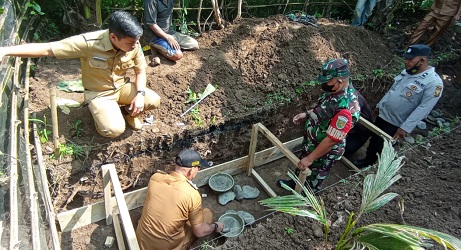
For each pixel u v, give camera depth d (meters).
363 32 5.20
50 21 4.57
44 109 3.57
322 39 4.79
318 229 2.73
